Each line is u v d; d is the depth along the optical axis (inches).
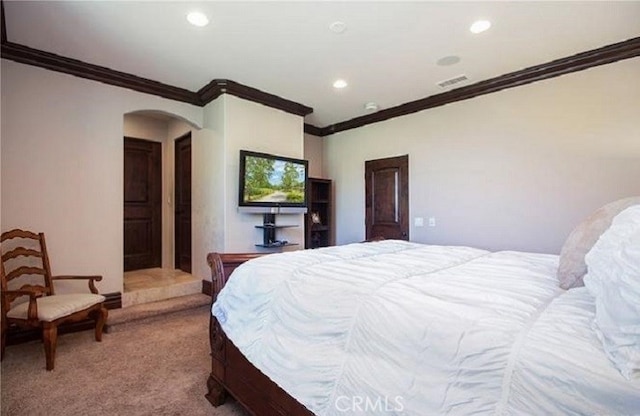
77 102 126.4
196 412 72.7
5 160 111.8
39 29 101.4
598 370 28.7
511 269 64.9
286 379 51.7
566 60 121.6
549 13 94.1
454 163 155.3
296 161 171.0
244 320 63.6
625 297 30.3
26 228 115.3
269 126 163.8
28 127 116.0
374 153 190.5
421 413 36.4
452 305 42.1
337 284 53.9
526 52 117.4
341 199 209.3
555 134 126.7
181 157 195.9
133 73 134.6
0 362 94.7
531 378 31.1
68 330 118.1
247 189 149.8
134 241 196.1
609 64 115.2
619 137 113.5
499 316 38.4
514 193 136.9
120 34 104.8
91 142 129.6
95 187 130.5
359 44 112.0
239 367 67.8
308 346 51.0
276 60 123.5
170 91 148.9
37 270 110.6
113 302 132.9
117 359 98.3
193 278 167.2
